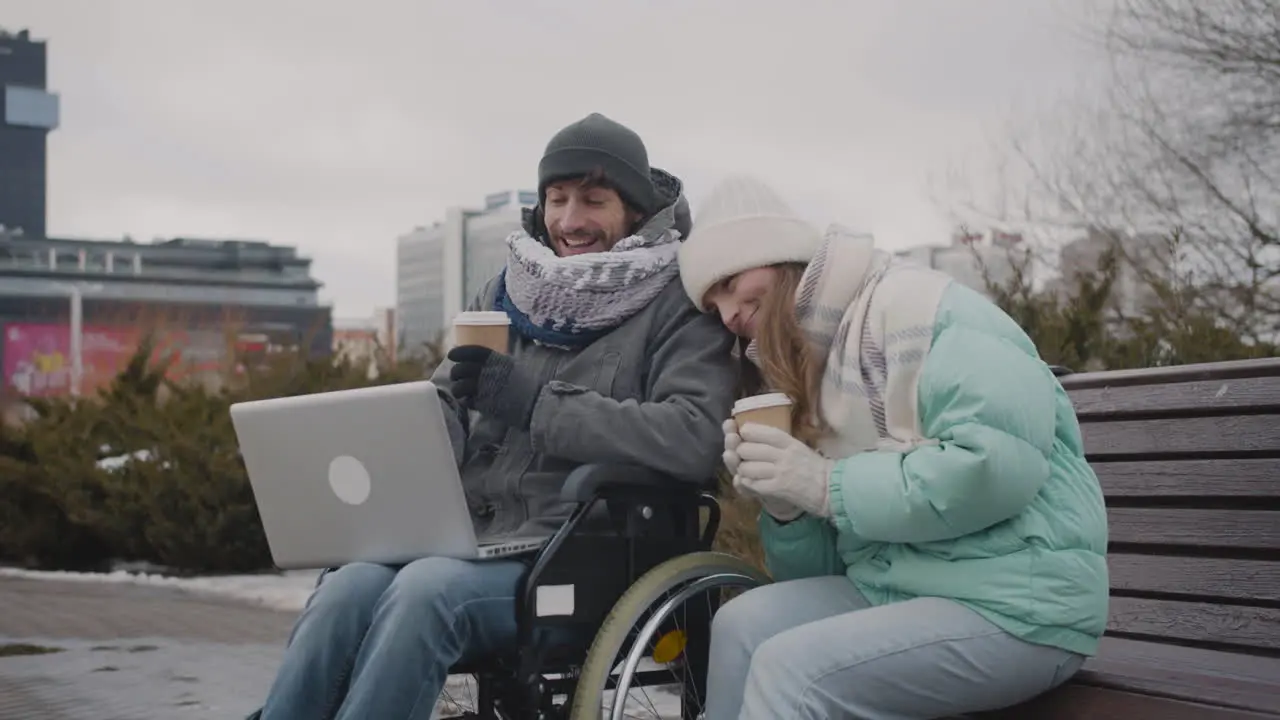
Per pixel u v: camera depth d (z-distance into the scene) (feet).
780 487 8.78
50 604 26.00
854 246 9.15
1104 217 41.24
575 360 10.94
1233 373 10.76
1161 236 39.32
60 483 32.14
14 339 231.09
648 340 10.84
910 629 8.36
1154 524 10.94
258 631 22.68
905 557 8.80
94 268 246.47
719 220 9.67
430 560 9.49
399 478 9.55
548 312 11.02
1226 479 10.55
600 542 10.03
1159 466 11.04
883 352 8.90
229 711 16.42
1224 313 33.53
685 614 10.41
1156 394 11.27
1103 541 8.62
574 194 11.32
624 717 9.63
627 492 10.04
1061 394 8.96
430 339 44.52
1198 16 43.09
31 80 371.15
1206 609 10.35
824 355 9.26
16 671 19.04
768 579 10.46
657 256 10.91
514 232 11.76
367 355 36.91
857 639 8.34
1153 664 9.20
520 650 9.57
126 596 27.22
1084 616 8.35
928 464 8.29
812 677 8.27
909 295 8.80
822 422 9.16
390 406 9.39
